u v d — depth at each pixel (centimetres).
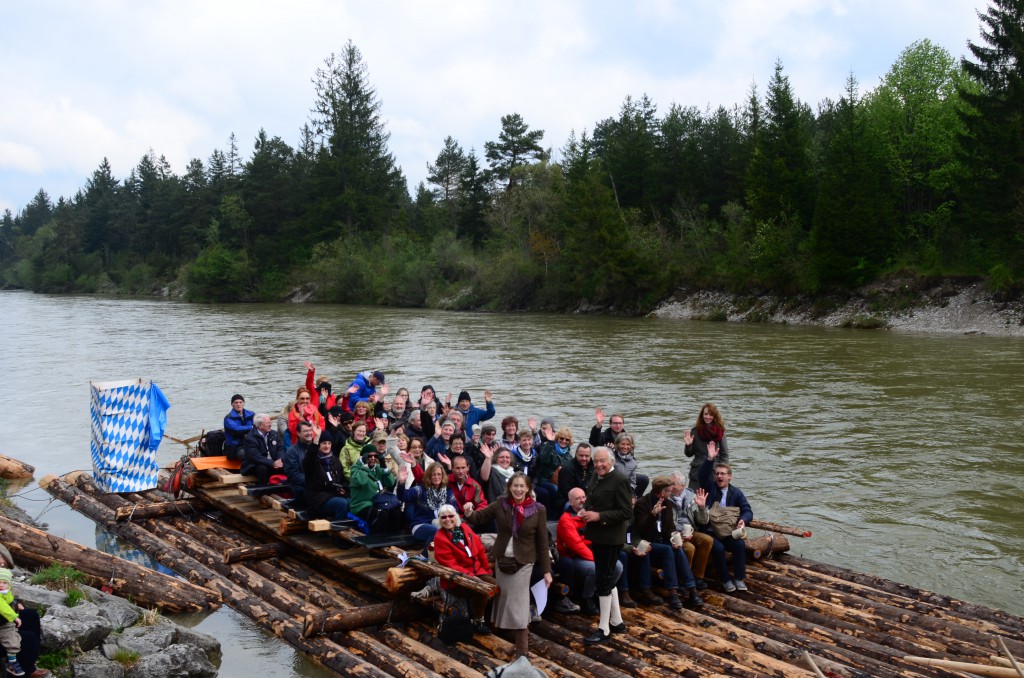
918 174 6150
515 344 4300
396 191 11250
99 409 1355
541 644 789
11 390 2691
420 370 3197
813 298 5812
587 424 2123
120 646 743
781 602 914
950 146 5956
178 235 12762
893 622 845
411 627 853
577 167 7856
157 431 1380
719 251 6906
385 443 1038
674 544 890
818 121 9425
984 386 2717
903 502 1437
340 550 981
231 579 1012
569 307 7506
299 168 11431
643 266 6856
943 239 5662
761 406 2373
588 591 858
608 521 789
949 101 6181
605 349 4000
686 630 810
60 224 15162
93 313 7475
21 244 18025
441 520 829
